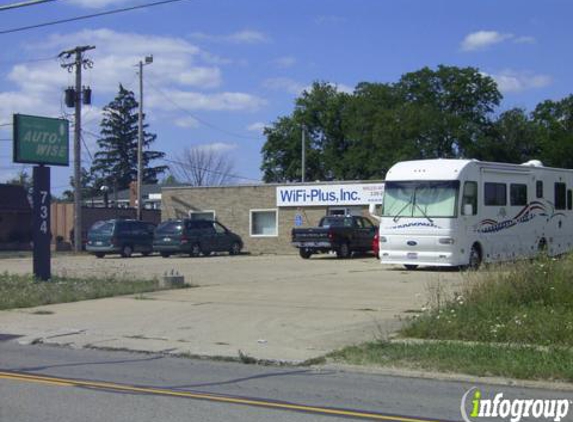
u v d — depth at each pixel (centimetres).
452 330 1230
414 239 2345
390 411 800
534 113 6875
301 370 1056
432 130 6269
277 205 3922
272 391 906
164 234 3606
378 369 1038
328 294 1828
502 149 6550
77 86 4156
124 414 775
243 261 3152
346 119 7288
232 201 4097
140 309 1645
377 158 6506
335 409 806
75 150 4184
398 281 2083
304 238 3259
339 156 7550
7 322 1527
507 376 973
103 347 1254
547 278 1390
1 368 1062
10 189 5456
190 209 4244
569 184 2814
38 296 1831
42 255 2170
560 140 6506
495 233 2436
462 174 2319
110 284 2058
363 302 1673
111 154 9219
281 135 7919
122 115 9269
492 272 1461
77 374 1016
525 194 2578
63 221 5197
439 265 2312
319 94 7750
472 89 6669
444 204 2309
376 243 3127
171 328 1412
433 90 6756
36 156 2123
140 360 1142
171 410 795
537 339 1156
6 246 5162
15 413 777
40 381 957
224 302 1717
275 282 2134
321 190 3772
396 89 6875
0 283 2086
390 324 1370
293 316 1497
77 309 1680
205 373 1031
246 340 1276
